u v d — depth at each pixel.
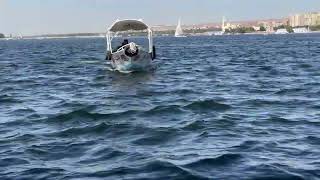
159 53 79.00
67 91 28.72
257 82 32.03
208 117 18.42
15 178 11.05
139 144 14.05
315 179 10.52
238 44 124.56
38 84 33.41
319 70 40.62
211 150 13.12
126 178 10.81
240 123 17.17
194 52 82.31
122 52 37.19
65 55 78.44
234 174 10.90
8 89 30.50
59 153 13.20
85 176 11.09
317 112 19.38
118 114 19.41
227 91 27.25
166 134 15.34
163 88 29.14
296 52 74.75
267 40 160.50
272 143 13.91
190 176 10.77
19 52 98.25
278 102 22.45
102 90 28.73
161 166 11.54
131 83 32.12
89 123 17.50
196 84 31.30
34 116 19.56
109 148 13.56
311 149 13.16
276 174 10.86
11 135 15.80
